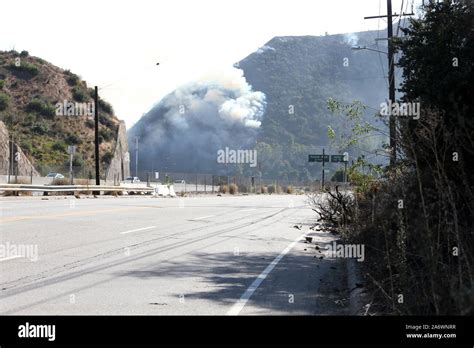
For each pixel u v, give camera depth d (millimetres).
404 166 11203
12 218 19703
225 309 8234
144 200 38594
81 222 19438
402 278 7281
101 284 9828
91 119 80625
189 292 9359
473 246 7457
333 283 10375
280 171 118562
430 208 7621
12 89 79125
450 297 6148
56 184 46000
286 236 18125
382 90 101875
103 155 75562
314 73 146500
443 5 10602
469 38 10062
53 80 83938
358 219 14281
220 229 19625
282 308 8359
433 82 9812
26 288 9297
